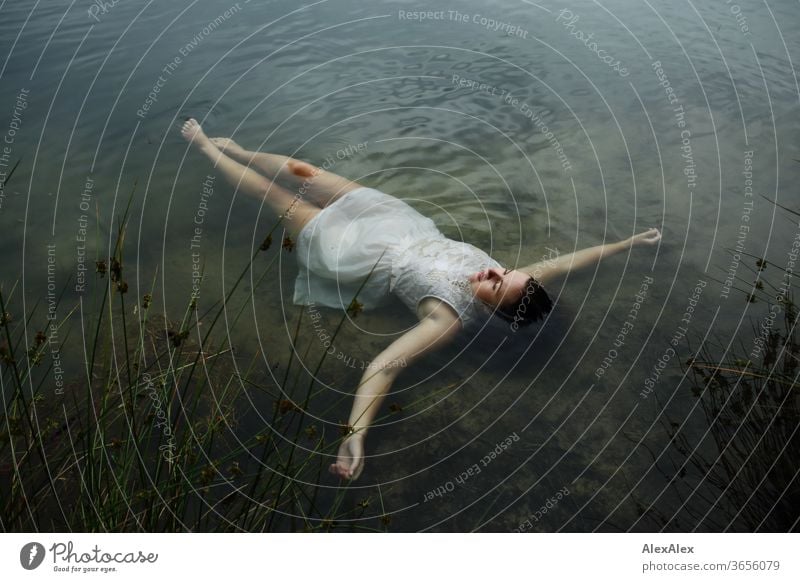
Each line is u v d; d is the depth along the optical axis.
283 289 2.53
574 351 2.29
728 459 1.84
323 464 1.88
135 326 2.25
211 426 1.84
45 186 2.81
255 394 2.09
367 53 3.98
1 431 1.73
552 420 2.06
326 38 4.13
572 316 2.42
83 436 1.72
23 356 2.08
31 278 2.38
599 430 2.01
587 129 3.36
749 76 3.72
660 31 4.27
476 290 2.37
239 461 1.85
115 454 1.76
